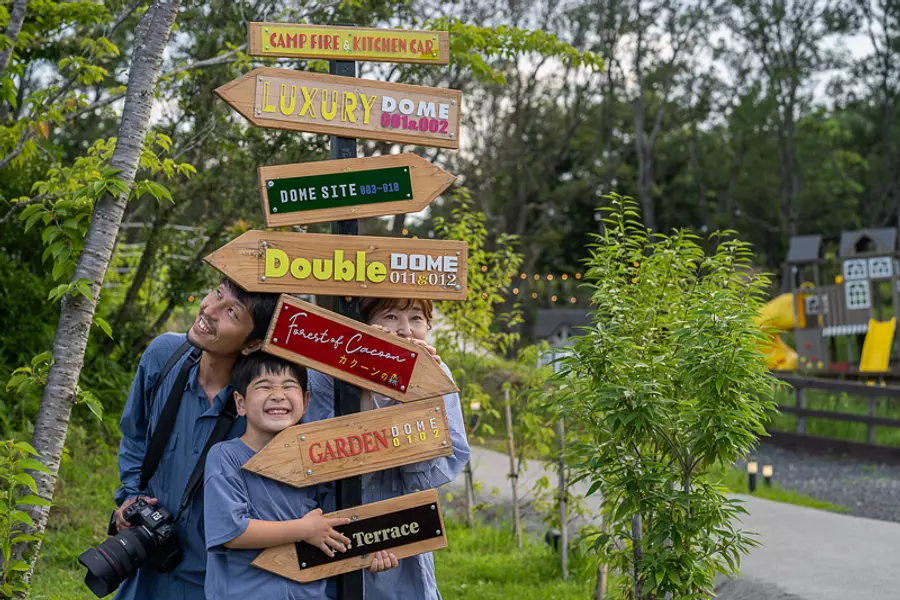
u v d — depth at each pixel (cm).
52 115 607
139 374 332
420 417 300
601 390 420
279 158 903
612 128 3625
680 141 4169
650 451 465
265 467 283
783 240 4278
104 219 371
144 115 379
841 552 732
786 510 924
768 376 439
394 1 852
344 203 297
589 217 3722
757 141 4284
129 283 1104
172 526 310
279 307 287
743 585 645
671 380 447
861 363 1945
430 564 315
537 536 818
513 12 2355
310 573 284
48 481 362
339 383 298
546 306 3919
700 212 4081
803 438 1569
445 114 309
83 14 660
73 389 368
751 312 428
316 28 302
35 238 846
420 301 317
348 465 291
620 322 461
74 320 368
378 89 304
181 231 963
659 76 3581
